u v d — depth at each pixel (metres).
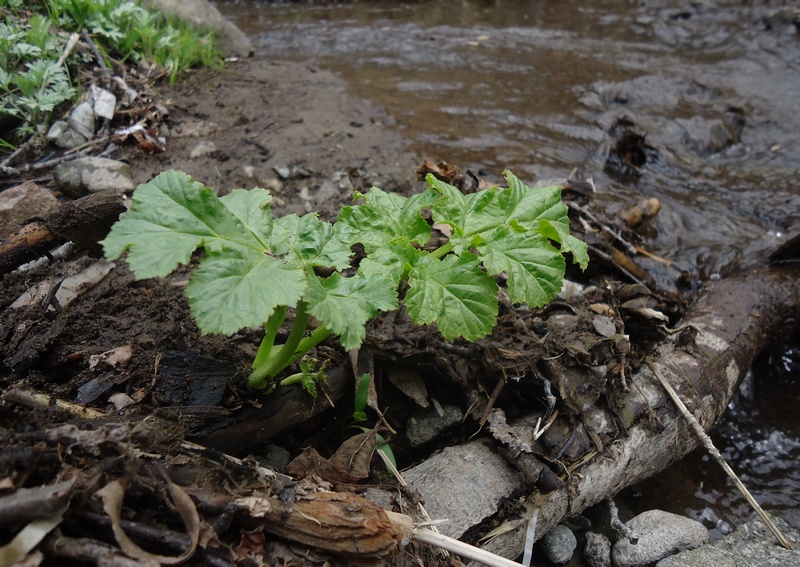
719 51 1.17
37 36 0.67
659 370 0.44
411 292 0.33
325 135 0.75
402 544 0.30
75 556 0.25
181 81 0.80
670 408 0.43
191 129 0.71
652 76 1.03
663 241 0.66
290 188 0.63
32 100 0.61
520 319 0.45
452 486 0.37
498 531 0.36
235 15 1.30
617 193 0.71
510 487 0.38
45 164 0.59
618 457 0.40
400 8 1.38
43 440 0.26
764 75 1.05
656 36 1.25
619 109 0.93
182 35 0.87
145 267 0.28
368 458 0.36
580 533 0.42
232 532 0.29
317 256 0.33
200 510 0.28
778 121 0.92
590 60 1.11
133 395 0.34
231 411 0.34
